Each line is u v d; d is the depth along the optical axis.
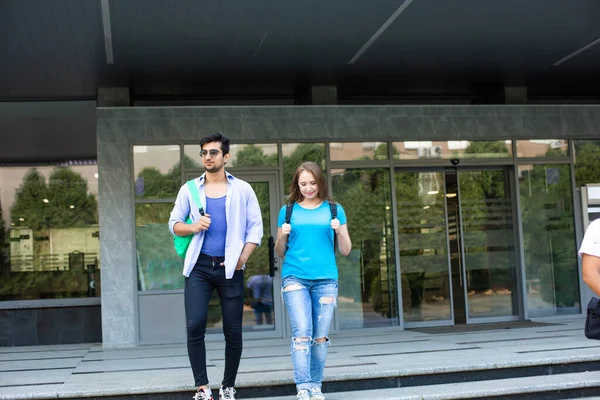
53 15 6.47
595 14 7.06
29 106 9.94
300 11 6.62
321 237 4.77
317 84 9.56
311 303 4.80
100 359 7.41
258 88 9.64
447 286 9.88
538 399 5.18
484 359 5.85
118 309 8.77
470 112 9.88
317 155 9.42
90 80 8.84
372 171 9.63
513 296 10.11
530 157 10.09
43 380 5.81
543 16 7.07
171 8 6.40
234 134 9.18
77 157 11.80
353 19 6.91
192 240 4.67
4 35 6.95
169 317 8.87
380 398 4.95
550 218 10.16
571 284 10.20
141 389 5.06
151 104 9.91
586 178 10.28
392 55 8.27
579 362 5.79
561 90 10.55
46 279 11.50
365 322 9.47
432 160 9.77
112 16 6.52
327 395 5.16
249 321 9.06
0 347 9.44
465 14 6.91
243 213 4.77
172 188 9.01
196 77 8.87
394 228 9.62
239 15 6.66
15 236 11.59
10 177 11.77
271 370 5.84
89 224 11.73
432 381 5.47
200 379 4.59
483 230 10.09
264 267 9.17
